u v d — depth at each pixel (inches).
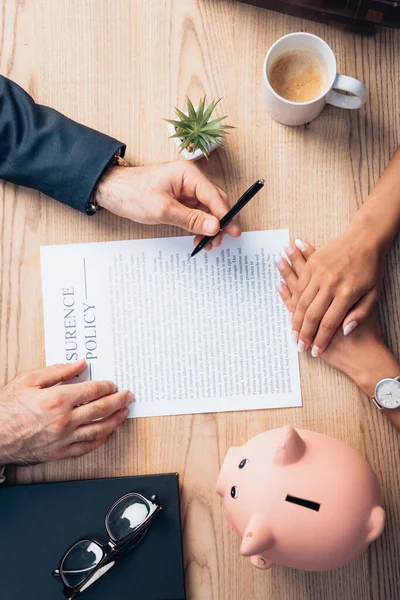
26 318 32.5
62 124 30.5
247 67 32.3
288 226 32.1
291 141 32.2
